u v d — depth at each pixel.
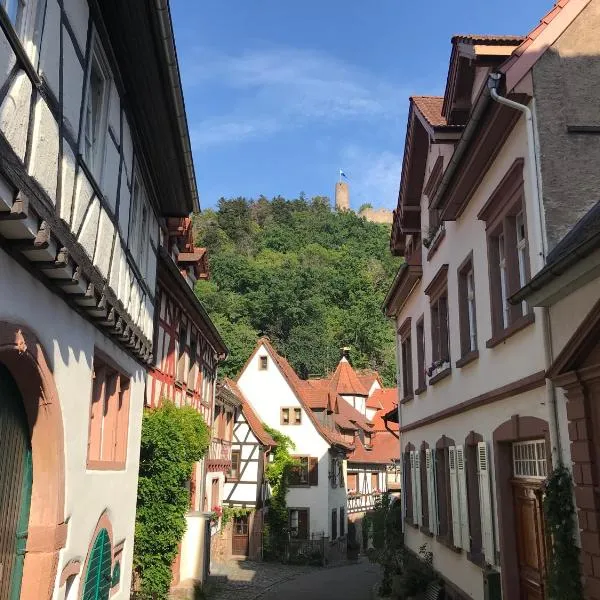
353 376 43.22
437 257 11.93
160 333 12.73
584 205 6.53
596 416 5.44
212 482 21.89
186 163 9.00
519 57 6.88
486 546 8.20
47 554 5.32
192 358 16.84
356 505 37.09
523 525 7.51
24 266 4.70
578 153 6.67
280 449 30.52
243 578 22.03
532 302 6.32
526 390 6.97
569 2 7.03
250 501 27.84
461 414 9.96
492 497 8.11
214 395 21.05
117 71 6.85
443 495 11.76
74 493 6.10
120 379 8.62
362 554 36.00
